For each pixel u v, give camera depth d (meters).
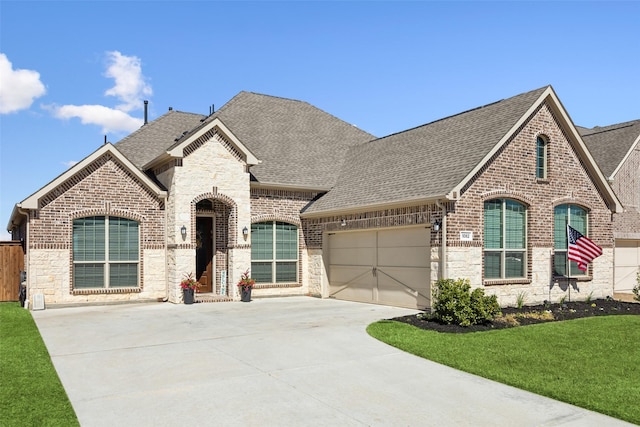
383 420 6.92
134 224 18.73
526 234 17.53
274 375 8.93
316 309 17.05
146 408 7.31
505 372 9.13
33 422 6.64
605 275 19.75
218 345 11.22
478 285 15.95
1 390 7.91
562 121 18.39
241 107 25.30
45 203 17.22
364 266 19.27
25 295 17.39
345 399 7.73
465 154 16.83
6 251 19.70
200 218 21.02
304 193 21.84
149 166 20.25
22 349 10.68
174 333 12.59
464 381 8.68
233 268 19.61
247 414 7.09
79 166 17.55
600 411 7.27
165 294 19.09
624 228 23.73
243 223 19.81
